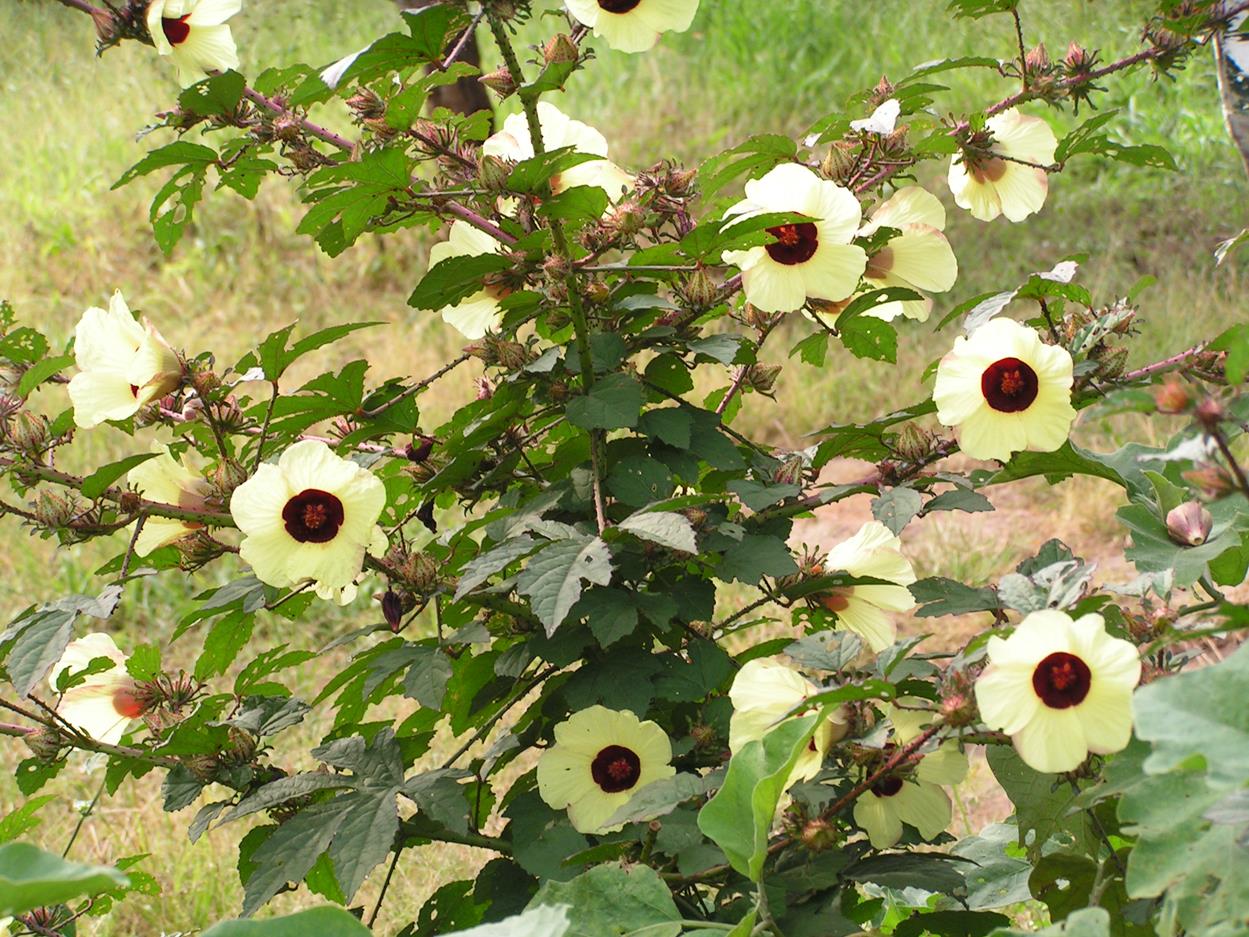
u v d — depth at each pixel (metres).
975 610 2.57
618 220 2.58
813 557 2.62
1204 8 2.65
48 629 2.53
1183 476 2.25
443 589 2.61
